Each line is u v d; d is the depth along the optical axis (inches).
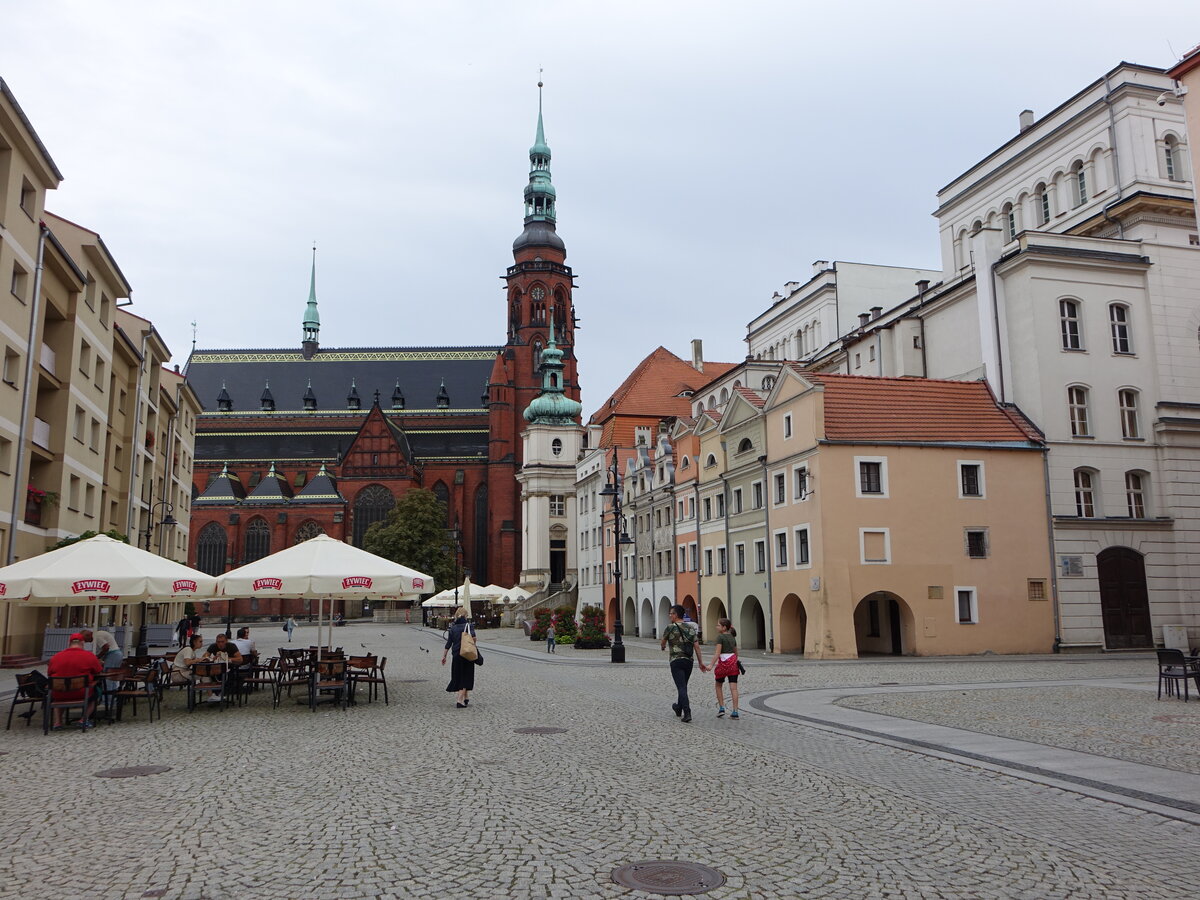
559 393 4594.0
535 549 4389.8
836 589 1486.2
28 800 436.1
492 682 1066.7
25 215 1349.7
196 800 433.1
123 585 784.9
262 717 757.9
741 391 1861.5
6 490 1320.1
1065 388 1636.3
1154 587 1620.3
